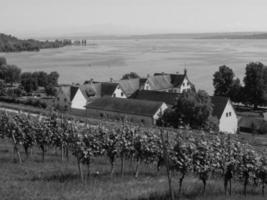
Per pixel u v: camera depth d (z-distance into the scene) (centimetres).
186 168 2962
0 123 4281
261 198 3194
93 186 3117
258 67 13500
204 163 3000
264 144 6462
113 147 3541
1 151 4666
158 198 2844
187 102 7744
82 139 3394
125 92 12062
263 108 13862
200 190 3244
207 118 7725
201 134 3362
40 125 4266
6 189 2870
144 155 3797
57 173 3559
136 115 8975
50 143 4303
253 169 3291
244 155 3259
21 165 3872
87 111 9850
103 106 9600
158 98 10319
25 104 10825
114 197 2798
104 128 3625
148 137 3816
